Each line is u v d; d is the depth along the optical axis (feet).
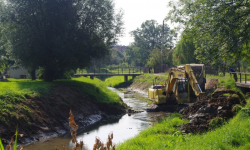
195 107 54.75
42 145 48.03
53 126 58.80
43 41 88.33
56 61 93.30
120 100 93.91
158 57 209.56
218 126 42.93
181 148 31.30
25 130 51.57
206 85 95.45
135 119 70.18
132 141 39.68
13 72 163.73
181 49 145.28
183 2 55.62
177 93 78.74
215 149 28.43
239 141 29.76
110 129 60.18
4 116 49.96
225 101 49.08
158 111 81.10
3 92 57.82
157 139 39.58
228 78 91.76
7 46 92.02
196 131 42.91
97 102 83.71
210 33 49.65
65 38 86.53
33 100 61.87
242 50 49.75
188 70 74.69
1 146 11.26
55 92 73.51
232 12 47.44
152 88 90.74
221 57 50.47
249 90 81.66
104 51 97.50
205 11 50.14
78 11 93.71
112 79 235.61
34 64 91.25
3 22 86.84
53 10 88.58
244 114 39.99
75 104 74.38
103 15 94.63
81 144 12.20
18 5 85.61
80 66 96.37
